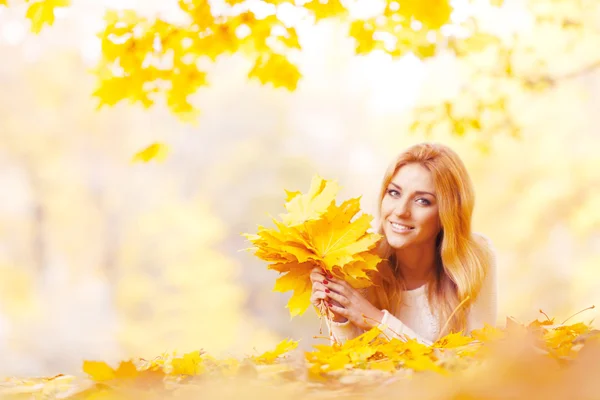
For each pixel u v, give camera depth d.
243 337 23.31
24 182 25.58
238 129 32.94
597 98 16.92
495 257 3.16
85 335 21.55
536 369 1.56
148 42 2.95
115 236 27.73
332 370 1.85
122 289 22.28
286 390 1.64
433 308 3.04
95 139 27.95
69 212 25.53
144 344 20.75
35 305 22.28
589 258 16.33
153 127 31.92
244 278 28.36
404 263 3.05
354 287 2.78
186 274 21.78
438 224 2.97
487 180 18.91
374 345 2.39
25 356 20.94
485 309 3.08
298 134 33.62
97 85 2.98
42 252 25.28
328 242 2.64
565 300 16.89
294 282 2.72
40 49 26.36
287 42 3.02
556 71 8.97
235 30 2.98
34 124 25.69
